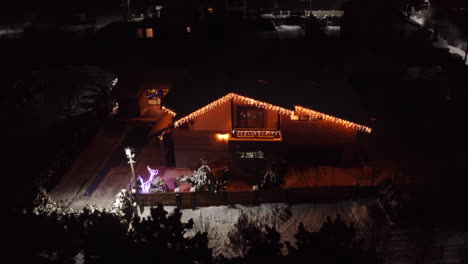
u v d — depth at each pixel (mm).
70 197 22828
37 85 41812
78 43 53062
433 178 22891
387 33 44250
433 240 17703
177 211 9227
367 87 36031
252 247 8781
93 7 67250
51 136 31047
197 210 20828
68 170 25562
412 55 40406
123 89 32531
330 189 20703
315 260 8148
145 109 33750
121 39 36781
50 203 20969
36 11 65562
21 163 27141
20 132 32062
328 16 54562
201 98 23859
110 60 35156
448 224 18531
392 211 19078
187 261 8695
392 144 27156
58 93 40094
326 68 29281
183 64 33719
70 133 30391
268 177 21203
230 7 50156
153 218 9125
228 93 22281
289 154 24625
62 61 48969
